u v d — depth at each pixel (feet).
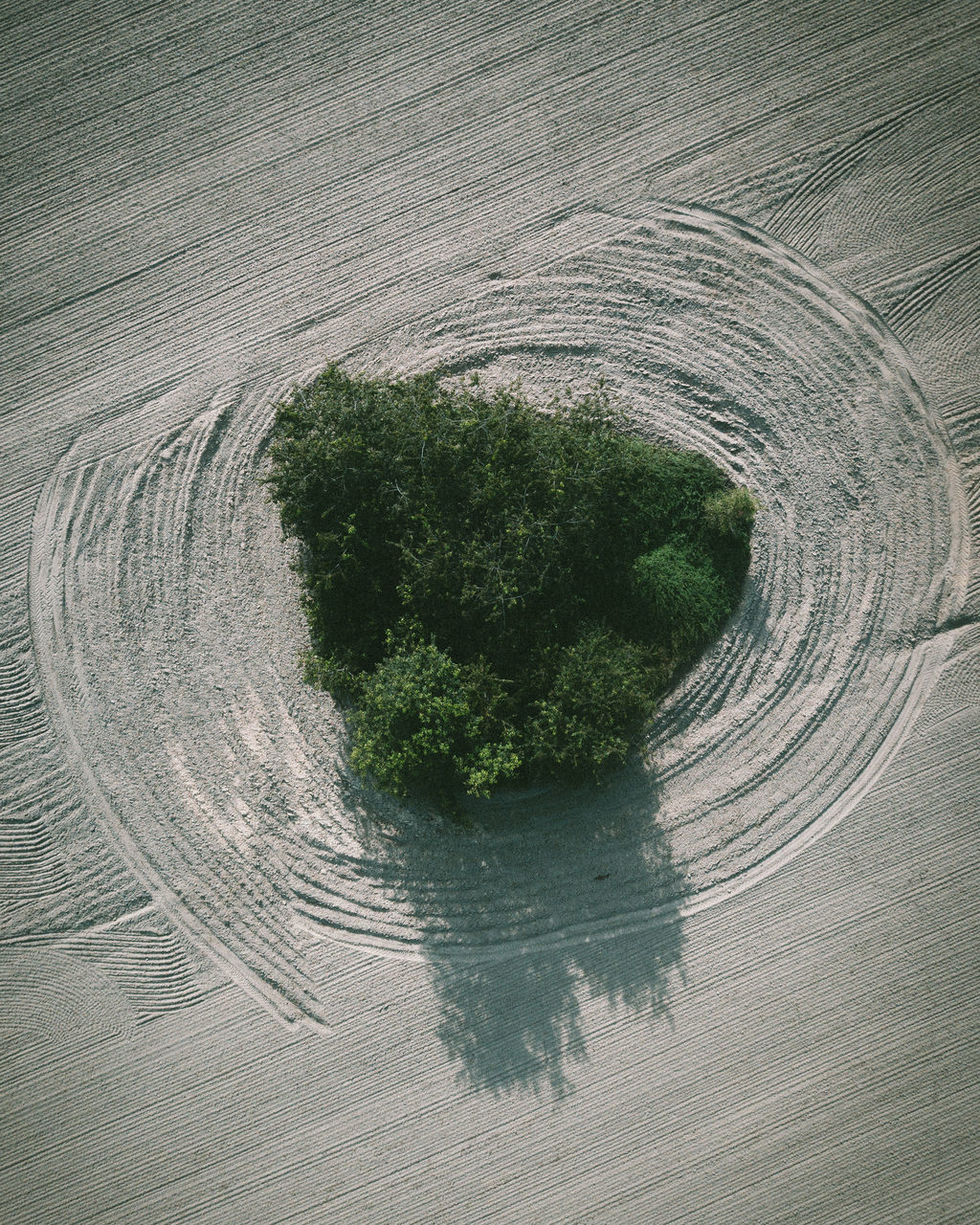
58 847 66.44
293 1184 61.98
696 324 67.92
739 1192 60.54
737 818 64.64
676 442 67.10
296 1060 63.46
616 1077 62.08
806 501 66.64
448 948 63.98
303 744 65.98
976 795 63.98
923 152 67.62
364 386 60.64
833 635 66.03
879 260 67.62
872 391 67.10
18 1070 64.44
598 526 61.21
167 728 66.95
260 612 67.46
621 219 68.80
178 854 65.87
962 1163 60.13
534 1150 61.41
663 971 63.26
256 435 68.80
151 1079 63.87
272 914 65.10
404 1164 61.72
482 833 64.54
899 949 62.75
